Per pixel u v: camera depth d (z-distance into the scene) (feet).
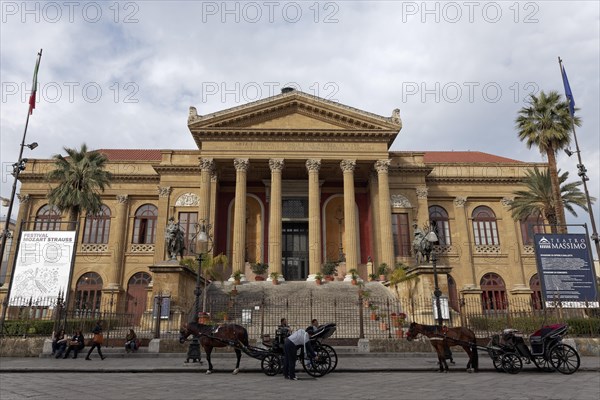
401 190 129.29
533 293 129.39
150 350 58.65
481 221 136.77
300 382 36.78
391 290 95.40
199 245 71.97
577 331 64.90
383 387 33.94
